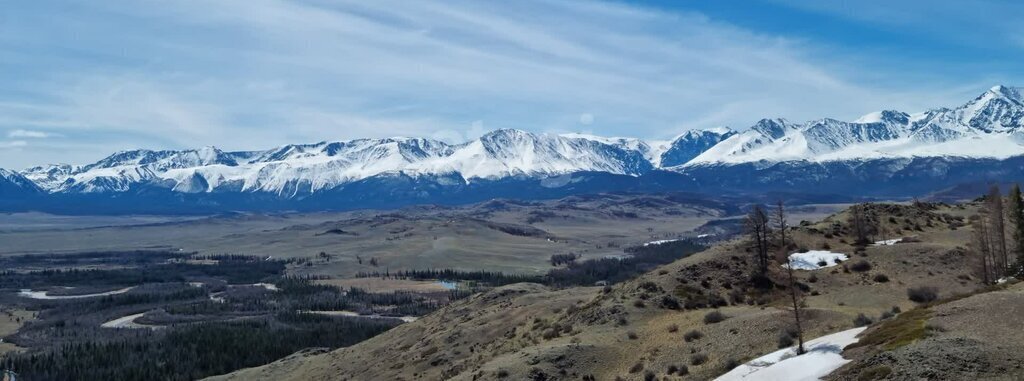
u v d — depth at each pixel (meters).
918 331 58.00
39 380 169.50
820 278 99.25
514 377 72.94
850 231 122.81
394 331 149.00
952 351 50.41
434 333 128.62
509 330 112.12
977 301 63.91
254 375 143.25
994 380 46.00
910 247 107.75
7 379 168.88
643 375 70.19
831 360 59.44
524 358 78.44
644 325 86.69
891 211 137.00
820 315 76.94
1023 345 50.50
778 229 121.56
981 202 158.88
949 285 93.25
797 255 109.50
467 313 140.88
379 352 130.88
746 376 61.41
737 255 106.69
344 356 137.50
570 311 106.56
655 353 75.38
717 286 97.25
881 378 50.53
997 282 91.25
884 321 67.50
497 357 89.31
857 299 89.94
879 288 93.69
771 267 102.94
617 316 90.69
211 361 184.88
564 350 78.75
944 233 123.12
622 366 75.06
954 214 143.75
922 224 130.50
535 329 103.56
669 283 99.06
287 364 147.38
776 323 75.00
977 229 101.12
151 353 191.88
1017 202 103.25
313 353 160.75
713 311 83.31
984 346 50.69
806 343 66.88
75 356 188.00
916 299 88.06
